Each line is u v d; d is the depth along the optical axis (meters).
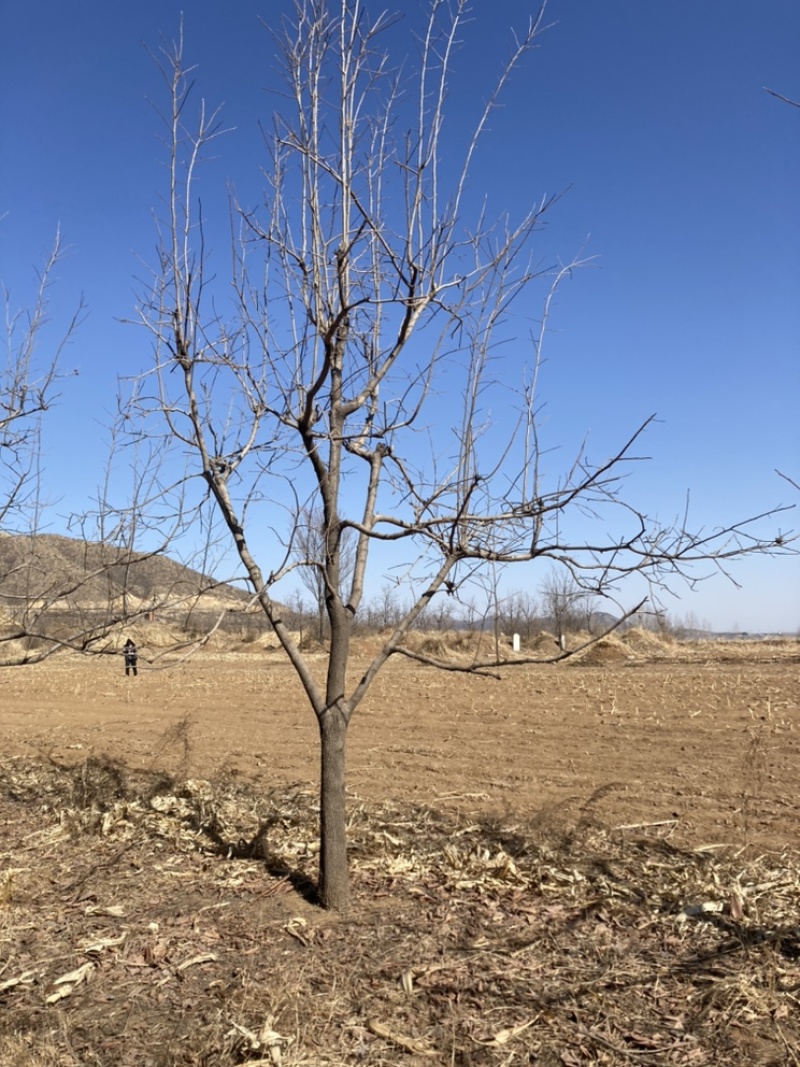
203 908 5.66
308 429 5.31
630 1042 3.90
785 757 9.69
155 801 8.59
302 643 34.53
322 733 5.65
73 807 8.52
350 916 5.41
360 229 5.12
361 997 4.35
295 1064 3.77
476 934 5.08
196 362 5.57
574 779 9.12
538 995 4.33
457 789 8.89
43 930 5.45
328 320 5.57
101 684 20.97
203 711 15.50
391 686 17.94
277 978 4.57
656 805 8.00
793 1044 3.82
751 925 5.04
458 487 5.29
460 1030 4.03
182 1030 4.12
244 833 7.33
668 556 4.54
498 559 5.11
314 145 5.48
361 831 7.18
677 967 4.58
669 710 13.04
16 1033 4.14
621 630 34.03
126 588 5.49
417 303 5.18
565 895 5.66
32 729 14.42
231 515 5.65
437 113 5.33
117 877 6.41
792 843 6.77
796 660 24.55
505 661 5.20
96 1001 4.47
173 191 5.53
